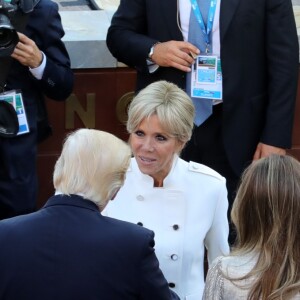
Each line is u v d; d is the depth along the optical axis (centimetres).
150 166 927
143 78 1285
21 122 1200
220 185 972
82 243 730
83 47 1385
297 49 1255
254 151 1290
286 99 1253
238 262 761
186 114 917
